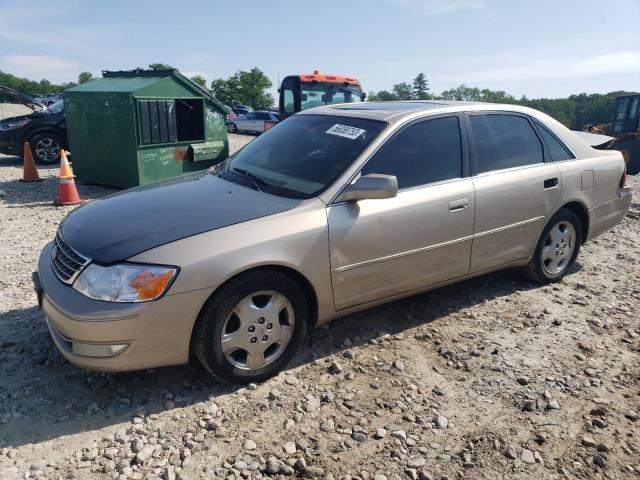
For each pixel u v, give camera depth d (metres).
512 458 2.81
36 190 9.42
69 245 3.21
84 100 9.42
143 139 8.95
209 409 3.10
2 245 5.99
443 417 3.10
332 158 3.79
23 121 12.20
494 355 3.80
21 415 3.01
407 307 4.52
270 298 3.28
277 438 2.90
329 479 2.61
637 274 5.50
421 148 3.97
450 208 3.96
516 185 4.39
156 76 9.27
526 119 4.71
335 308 3.60
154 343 2.95
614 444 2.94
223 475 2.62
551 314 4.47
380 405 3.21
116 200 3.73
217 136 10.02
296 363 3.63
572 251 5.09
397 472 2.69
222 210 3.33
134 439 2.83
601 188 5.11
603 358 3.81
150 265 2.91
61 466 2.65
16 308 4.32
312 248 3.34
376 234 3.61
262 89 80.94
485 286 5.00
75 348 2.95
